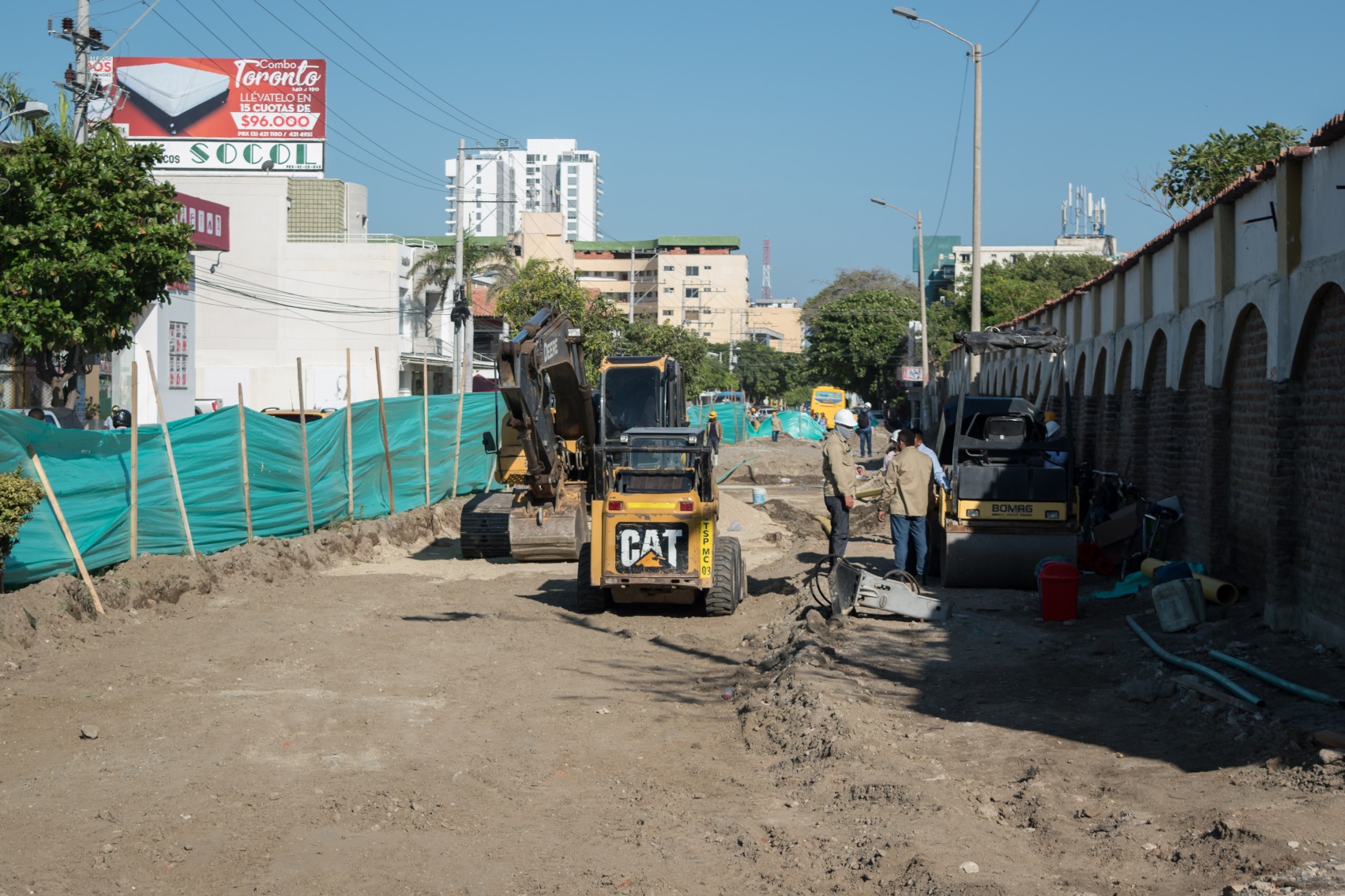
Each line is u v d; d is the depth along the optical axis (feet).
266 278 173.06
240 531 52.60
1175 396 47.24
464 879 19.27
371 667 34.99
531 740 27.76
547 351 52.80
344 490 64.44
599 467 44.39
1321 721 24.17
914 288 311.27
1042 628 37.96
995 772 23.47
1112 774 22.54
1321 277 30.86
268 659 35.70
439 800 23.31
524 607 46.16
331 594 48.57
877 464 138.31
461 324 144.15
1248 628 34.09
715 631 41.93
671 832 21.35
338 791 23.66
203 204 122.21
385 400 70.38
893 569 45.47
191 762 25.46
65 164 63.00
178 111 180.24
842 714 26.91
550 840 21.07
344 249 172.86
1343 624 30.19
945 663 33.45
